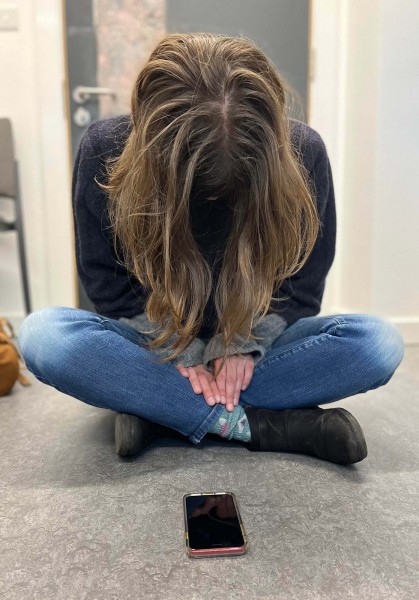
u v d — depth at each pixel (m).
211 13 1.92
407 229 1.77
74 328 0.88
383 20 1.66
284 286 1.01
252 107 0.73
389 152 1.73
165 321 0.86
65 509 0.77
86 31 1.90
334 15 1.93
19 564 0.65
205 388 0.92
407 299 1.81
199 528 0.71
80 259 1.01
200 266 0.80
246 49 0.77
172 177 0.71
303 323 1.02
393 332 0.93
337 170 2.00
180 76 0.72
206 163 0.71
